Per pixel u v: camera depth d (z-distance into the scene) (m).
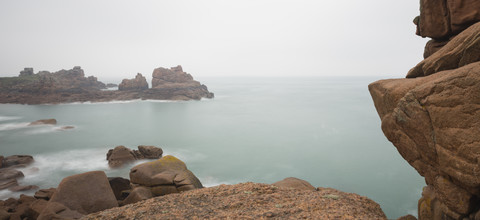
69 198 13.99
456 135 5.73
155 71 139.25
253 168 38.94
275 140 55.06
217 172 37.25
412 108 6.93
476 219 5.89
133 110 96.69
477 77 5.23
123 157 38.34
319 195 10.05
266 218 7.93
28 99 112.56
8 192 27.67
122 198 18.14
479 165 5.26
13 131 61.31
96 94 123.81
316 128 66.25
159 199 10.63
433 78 6.85
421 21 9.15
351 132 61.31
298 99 136.00
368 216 8.05
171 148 49.38
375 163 40.53
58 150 46.28
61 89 125.81
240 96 153.12
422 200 7.84
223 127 68.69
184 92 129.75
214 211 8.93
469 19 7.45
